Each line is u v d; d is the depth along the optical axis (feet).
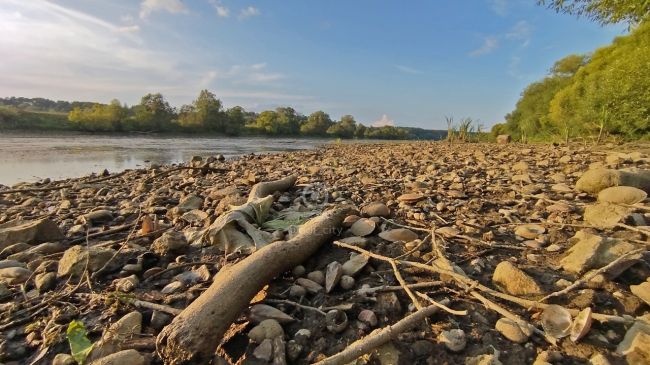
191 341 1.24
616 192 2.64
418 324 1.49
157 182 5.41
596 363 1.21
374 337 1.31
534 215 2.67
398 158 7.86
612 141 8.64
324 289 1.79
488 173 4.57
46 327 1.58
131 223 3.14
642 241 1.96
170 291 1.87
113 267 2.12
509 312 1.48
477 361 1.27
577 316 1.40
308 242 2.07
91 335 1.53
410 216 2.82
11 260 2.29
